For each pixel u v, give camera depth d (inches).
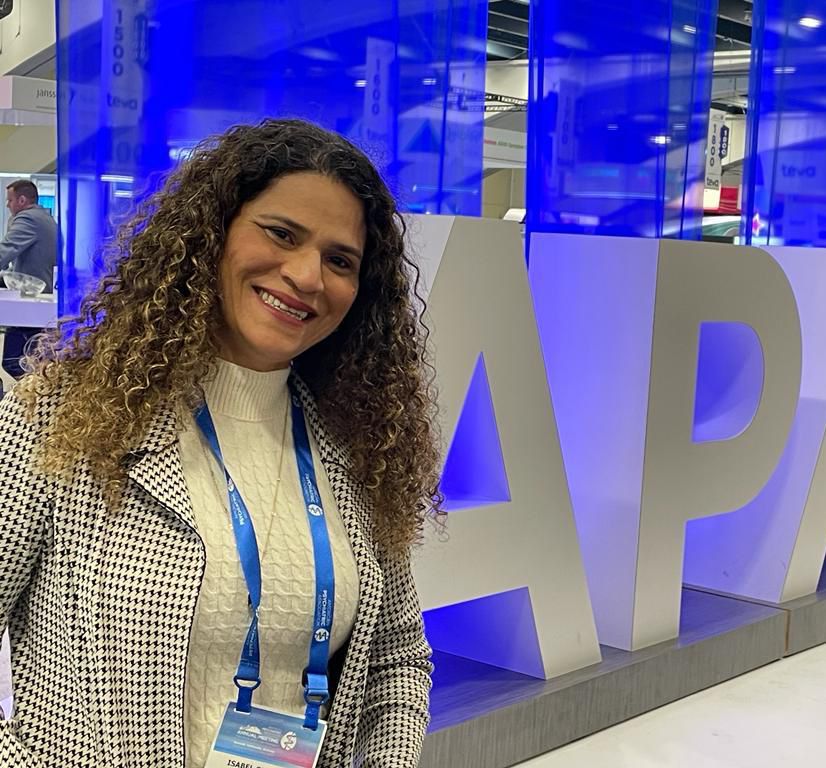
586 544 132.6
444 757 103.7
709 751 117.2
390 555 55.5
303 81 96.0
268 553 49.0
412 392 56.0
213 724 48.3
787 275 158.4
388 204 53.8
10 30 191.5
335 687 51.8
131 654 45.4
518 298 112.0
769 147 173.5
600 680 120.4
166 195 50.7
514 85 369.4
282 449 52.3
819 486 155.2
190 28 89.6
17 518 45.8
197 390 49.8
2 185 293.9
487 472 115.2
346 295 50.7
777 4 170.1
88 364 48.3
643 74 136.9
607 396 129.1
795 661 148.2
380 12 100.8
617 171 138.7
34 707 46.6
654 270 123.8
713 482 137.5
